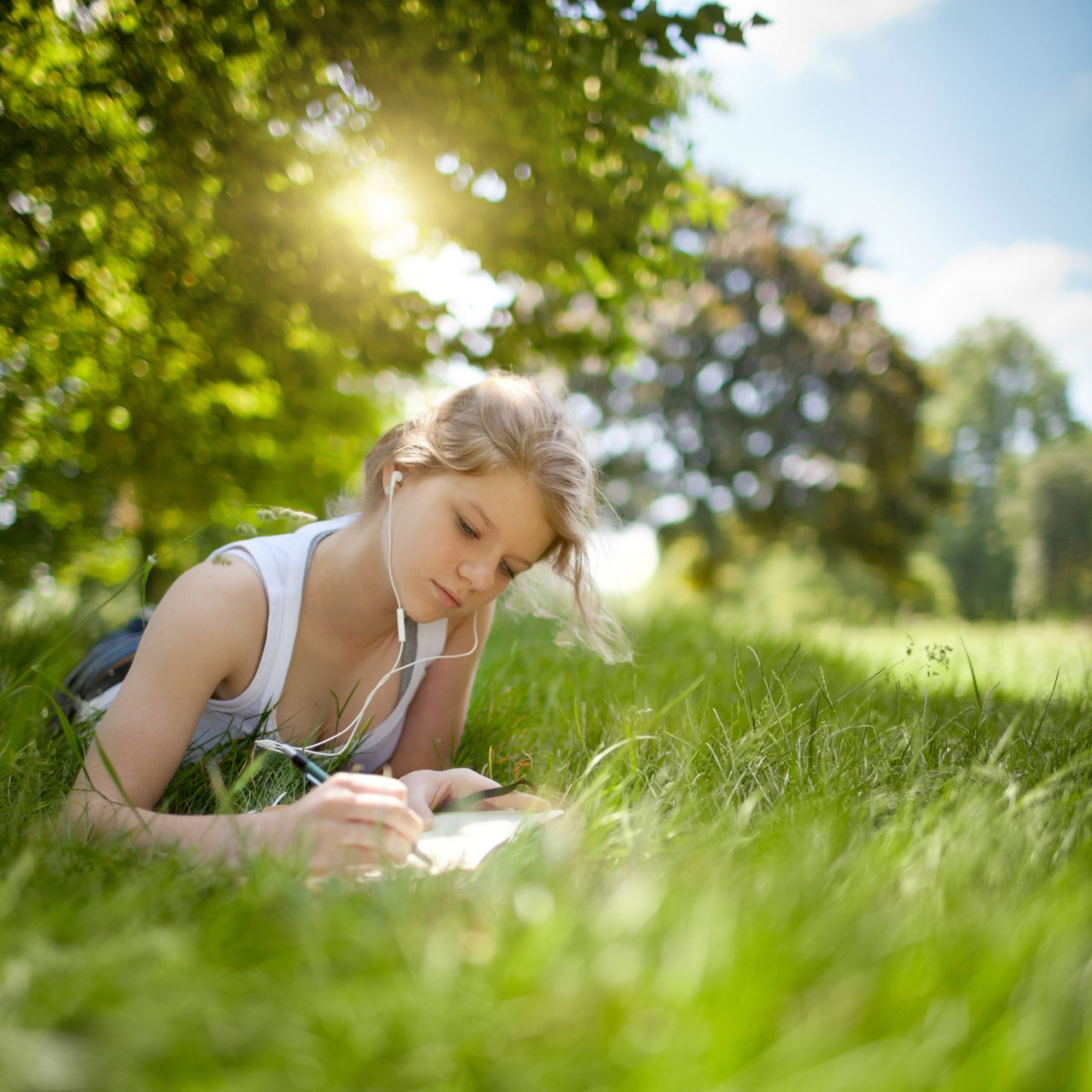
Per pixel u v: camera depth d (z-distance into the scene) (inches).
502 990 32.3
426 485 75.2
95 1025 30.3
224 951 35.6
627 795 65.4
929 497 1009.5
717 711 87.0
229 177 153.9
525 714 105.7
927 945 35.6
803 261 973.8
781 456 983.6
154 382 198.7
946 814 55.9
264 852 46.6
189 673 68.8
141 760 64.7
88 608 150.6
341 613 79.2
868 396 973.2
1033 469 1125.1
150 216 156.5
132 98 142.6
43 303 158.6
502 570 77.1
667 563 1011.3
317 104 148.5
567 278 204.7
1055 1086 27.4
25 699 72.6
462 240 178.7
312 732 79.4
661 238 210.7
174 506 237.5
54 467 198.8
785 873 42.0
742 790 66.8
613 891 44.8
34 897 40.8
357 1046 29.1
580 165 174.7
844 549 975.0
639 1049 29.0
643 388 988.6
